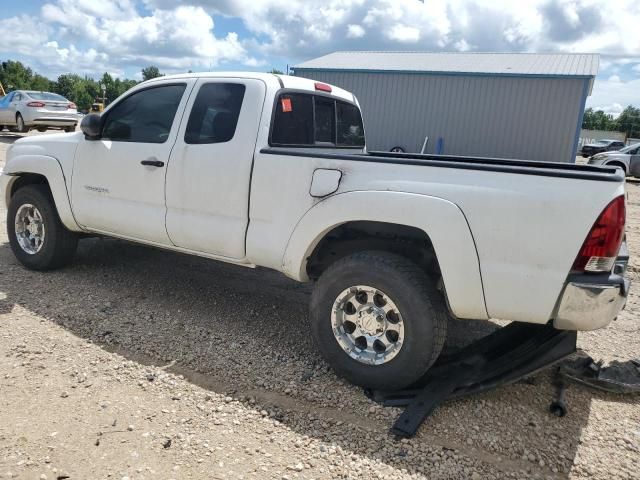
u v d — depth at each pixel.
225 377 3.44
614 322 4.86
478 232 2.90
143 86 4.44
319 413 3.08
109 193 4.47
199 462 2.61
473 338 4.30
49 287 4.75
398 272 3.11
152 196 4.20
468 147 17.03
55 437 2.72
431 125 17.30
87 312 4.26
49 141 4.97
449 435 2.93
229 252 3.86
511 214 2.83
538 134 16.16
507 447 2.86
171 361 3.61
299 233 3.46
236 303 4.74
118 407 3.02
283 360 3.71
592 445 2.93
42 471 2.47
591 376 3.51
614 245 2.73
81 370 3.39
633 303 5.48
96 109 19.34
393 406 3.15
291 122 4.15
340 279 3.30
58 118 18.97
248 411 3.07
